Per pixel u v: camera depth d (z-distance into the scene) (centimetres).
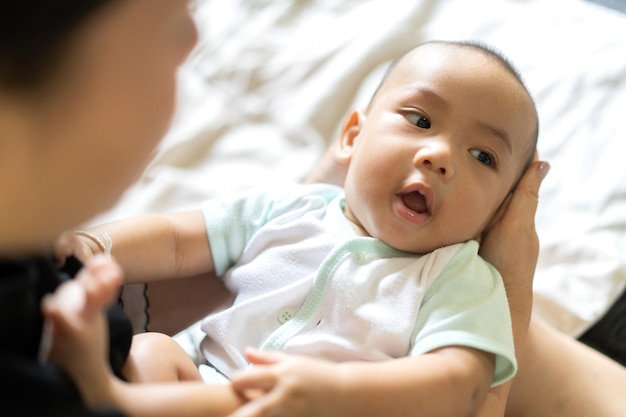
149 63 48
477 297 83
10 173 44
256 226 98
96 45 44
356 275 86
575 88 135
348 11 159
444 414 73
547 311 112
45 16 41
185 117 142
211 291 101
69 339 52
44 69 42
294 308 88
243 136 140
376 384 69
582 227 120
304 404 63
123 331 68
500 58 95
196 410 59
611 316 116
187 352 92
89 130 46
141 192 129
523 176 96
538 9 151
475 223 89
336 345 83
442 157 85
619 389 96
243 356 87
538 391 97
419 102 91
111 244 88
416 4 154
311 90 145
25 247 50
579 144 129
